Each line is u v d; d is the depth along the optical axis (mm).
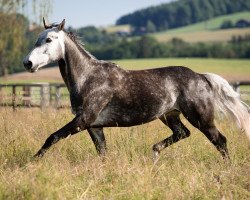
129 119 11844
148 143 13008
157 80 11953
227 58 153875
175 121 12703
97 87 11570
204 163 11445
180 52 157750
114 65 11898
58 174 9453
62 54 11664
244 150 12516
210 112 12125
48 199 8227
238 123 12281
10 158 11773
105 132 13898
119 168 10062
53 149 12250
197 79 12180
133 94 11719
